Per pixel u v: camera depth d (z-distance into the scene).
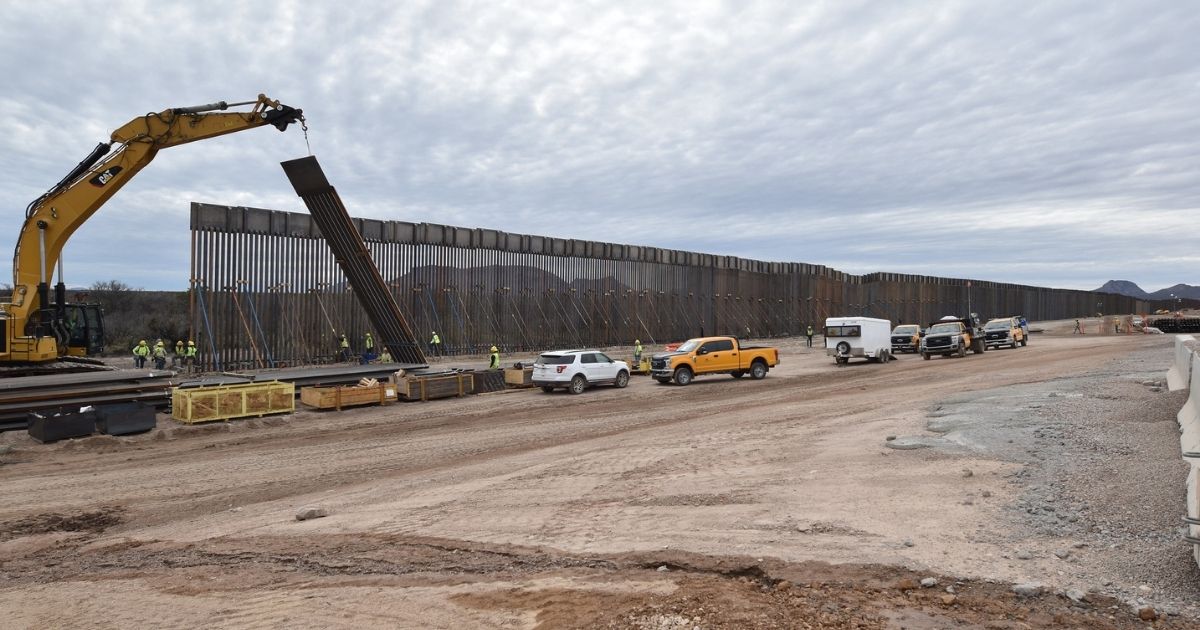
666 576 6.43
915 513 7.88
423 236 36.66
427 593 6.27
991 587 5.69
